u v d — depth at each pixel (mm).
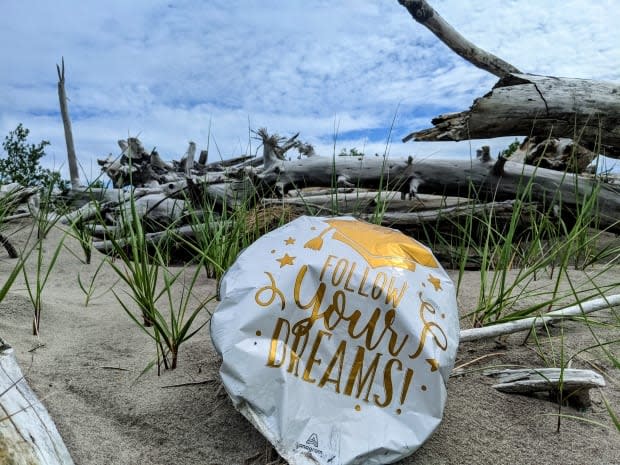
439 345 705
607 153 2354
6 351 779
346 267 726
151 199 2557
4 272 1608
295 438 643
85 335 1102
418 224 2045
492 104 2018
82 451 692
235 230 1574
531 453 743
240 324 695
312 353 688
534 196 2156
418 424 671
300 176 2301
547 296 1308
